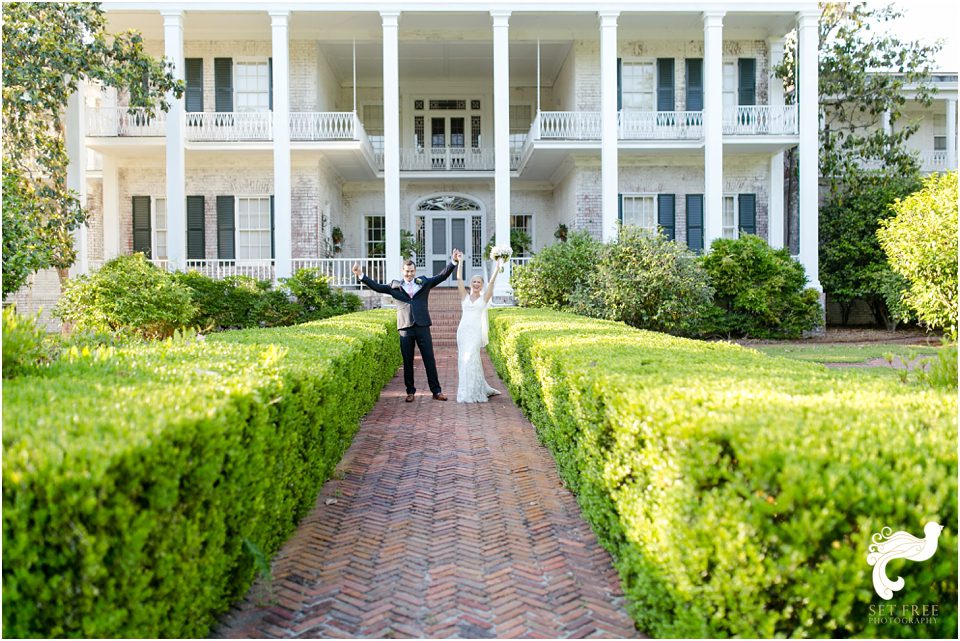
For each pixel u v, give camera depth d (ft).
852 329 65.16
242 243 65.05
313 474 15.62
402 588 12.01
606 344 18.89
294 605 11.34
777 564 7.38
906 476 7.18
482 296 30.48
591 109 65.72
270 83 64.90
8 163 36.09
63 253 46.06
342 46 66.28
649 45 66.23
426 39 64.03
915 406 9.73
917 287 43.11
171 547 8.16
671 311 44.60
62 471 6.82
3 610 6.72
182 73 56.65
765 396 10.09
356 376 22.13
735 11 58.85
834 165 67.05
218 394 10.29
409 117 77.41
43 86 42.65
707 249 59.16
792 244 70.90
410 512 15.97
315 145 60.64
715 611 8.07
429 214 77.46
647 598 9.77
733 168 67.62
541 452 21.13
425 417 26.76
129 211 64.69
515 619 10.88
